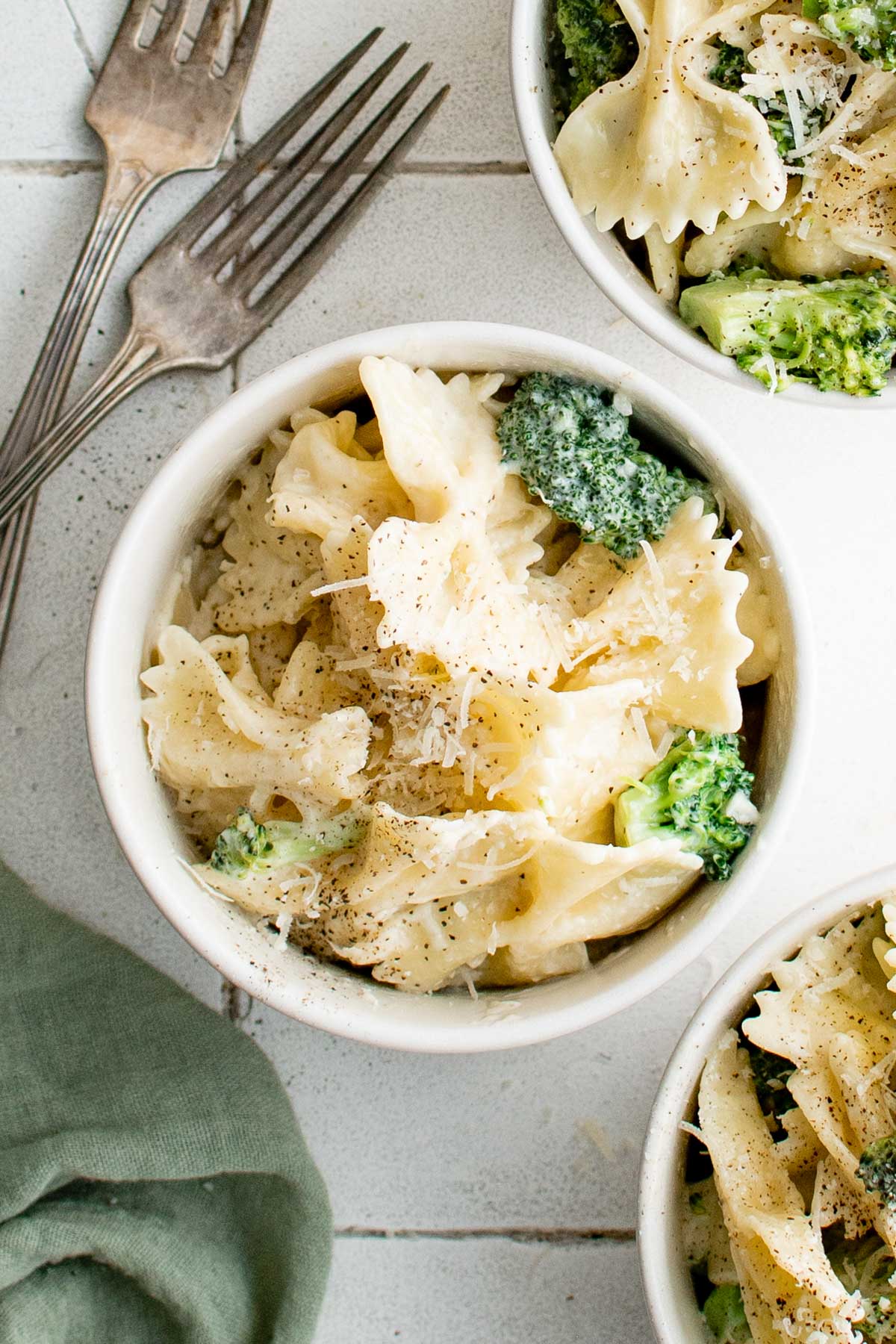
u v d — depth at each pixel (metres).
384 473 0.50
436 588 0.48
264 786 0.49
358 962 0.50
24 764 0.55
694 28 0.49
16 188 0.54
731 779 0.49
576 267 0.54
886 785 0.54
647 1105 0.55
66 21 0.54
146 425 0.54
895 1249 0.48
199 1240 0.54
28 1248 0.53
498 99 0.53
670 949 0.49
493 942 0.49
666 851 0.48
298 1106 0.55
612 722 0.49
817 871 0.54
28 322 0.54
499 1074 0.55
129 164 0.53
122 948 0.54
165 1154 0.53
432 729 0.48
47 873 0.55
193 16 0.53
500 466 0.49
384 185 0.53
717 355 0.49
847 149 0.49
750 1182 0.49
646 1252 0.49
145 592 0.50
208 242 0.53
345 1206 0.55
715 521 0.49
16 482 0.52
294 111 0.52
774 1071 0.50
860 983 0.50
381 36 0.53
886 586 0.54
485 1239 0.55
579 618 0.50
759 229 0.50
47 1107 0.53
